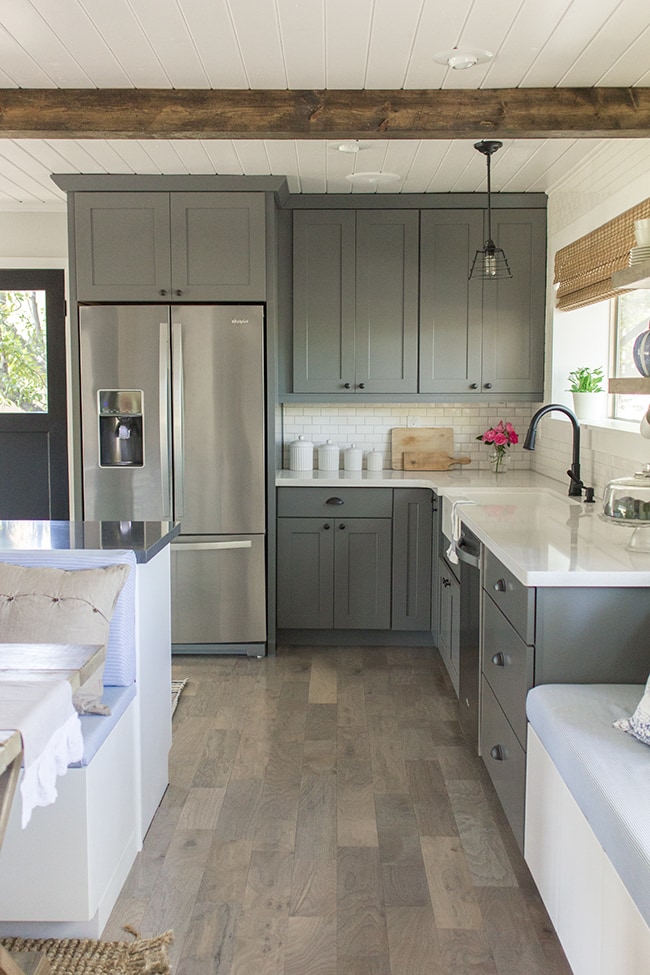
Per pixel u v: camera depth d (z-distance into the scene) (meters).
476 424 5.52
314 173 4.53
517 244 5.03
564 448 4.74
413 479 4.95
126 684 2.65
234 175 4.55
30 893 2.24
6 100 3.30
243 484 4.75
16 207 5.42
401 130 3.28
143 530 3.13
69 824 2.21
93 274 4.68
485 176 4.59
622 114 3.25
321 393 5.14
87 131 3.32
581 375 4.53
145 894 2.52
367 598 4.98
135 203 4.64
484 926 2.37
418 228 5.04
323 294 5.07
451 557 3.84
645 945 1.60
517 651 2.60
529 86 3.23
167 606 3.17
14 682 1.82
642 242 2.74
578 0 2.55
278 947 2.28
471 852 2.76
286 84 3.22
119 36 2.81
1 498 5.64
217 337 4.66
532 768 2.44
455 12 2.63
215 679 4.44
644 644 2.48
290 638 5.10
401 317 5.09
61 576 2.51
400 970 2.19
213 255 4.64
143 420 4.69
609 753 2.01
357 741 3.64
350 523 4.95
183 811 3.02
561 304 4.68
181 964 2.21
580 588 2.46
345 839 2.84
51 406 5.56
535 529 3.13
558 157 4.20
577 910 2.03
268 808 3.05
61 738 1.78
